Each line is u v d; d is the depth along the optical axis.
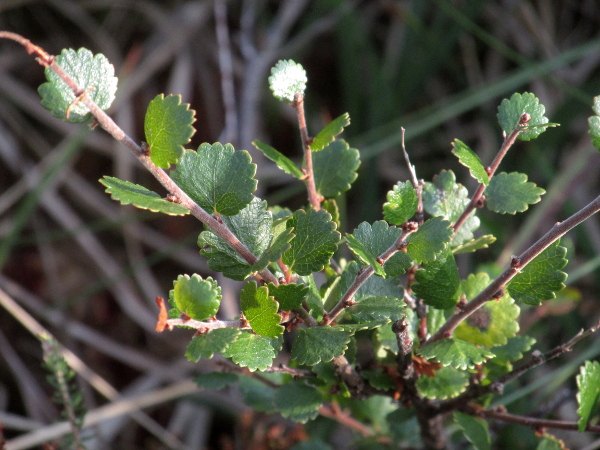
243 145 0.39
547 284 0.17
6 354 0.36
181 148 0.14
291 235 0.15
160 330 0.14
